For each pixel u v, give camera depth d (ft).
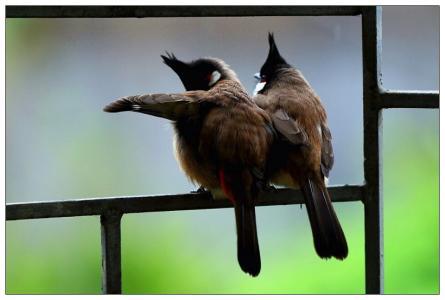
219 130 17.90
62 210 15.74
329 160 19.49
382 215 17.43
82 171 30.35
